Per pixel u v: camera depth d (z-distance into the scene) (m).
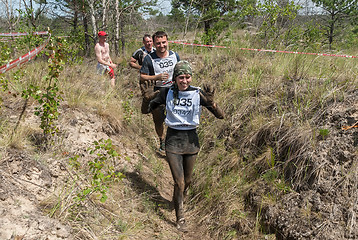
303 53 6.41
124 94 7.39
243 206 3.77
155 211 3.92
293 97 4.54
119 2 12.85
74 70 6.76
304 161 3.51
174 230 3.67
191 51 10.45
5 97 4.45
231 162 4.34
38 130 4.03
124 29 13.12
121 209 3.59
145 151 5.39
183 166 3.89
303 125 3.91
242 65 6.90
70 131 4.34
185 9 17.00
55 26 14.19
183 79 3.57
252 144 4.30
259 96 5.05
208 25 17.30
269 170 3.80
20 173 3.13
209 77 7.00
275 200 3.50
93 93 5.88
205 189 4.27
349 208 2.98
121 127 5.53
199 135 5.39
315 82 4.69
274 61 6.39
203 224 3.83
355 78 4.50
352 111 3.73
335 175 3.26
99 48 7.23
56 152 3.79
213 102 3.59
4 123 3.85
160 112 5.25
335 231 2.92
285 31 9.07
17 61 4.14
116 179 3.52
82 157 4.06
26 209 2.73
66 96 5.05
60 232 2.65
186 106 3.66
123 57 10.65
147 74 5.10
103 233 3.02
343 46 9.56
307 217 3.13
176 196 3.73
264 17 9.38
